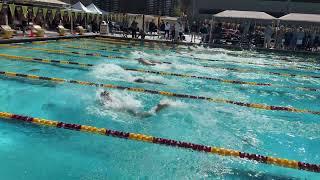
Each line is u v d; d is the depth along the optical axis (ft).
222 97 23.71
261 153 14.52
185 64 37.11
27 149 13.33
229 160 13.34
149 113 18.51
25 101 19.48
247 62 42.80
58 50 40.42
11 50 36.94
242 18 56.59
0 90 21.49
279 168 12.94
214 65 38.29
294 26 67.05
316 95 26.61
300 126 18.43
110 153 13.43
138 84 25.45
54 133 15.01
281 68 40.06
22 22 48.16
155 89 24.34
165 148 14.11
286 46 57.52
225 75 32.53
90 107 18.94
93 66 31.45
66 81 24.75
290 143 15.89
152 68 32.73
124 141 14.58
